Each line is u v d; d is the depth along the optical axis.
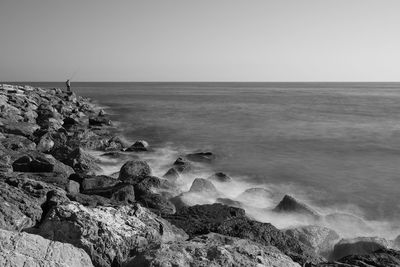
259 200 16.41
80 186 14.74
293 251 10.16
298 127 41.34
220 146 30.62
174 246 7.70
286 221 14.16
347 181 21.03
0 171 13.61
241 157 26.53
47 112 36.62
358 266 8.46
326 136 35.53
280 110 61.78
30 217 9.22
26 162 15.72
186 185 17.53
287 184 20.28
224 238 8.48
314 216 14.29
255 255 7.68
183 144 31.44
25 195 9.96
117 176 17.69
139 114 54.59
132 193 13.95
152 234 8.66
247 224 10.90
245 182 20.22
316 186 20.03
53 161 15.98
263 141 32.97
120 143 27.62
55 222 8.32
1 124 24.64
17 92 48.00
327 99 93.81
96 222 8.37
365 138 34.53
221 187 18.22
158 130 39.09
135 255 7.73
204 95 113.56
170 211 13.28
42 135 23.44
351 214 15.43
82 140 26.39
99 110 55.66
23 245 6.86
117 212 9.07
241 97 103.00
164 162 23.12
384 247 10.95
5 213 8.78
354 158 26.69
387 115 54.00
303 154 27.86
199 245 7.81
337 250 11.91
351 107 68.38
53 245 7.14
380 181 21.08
